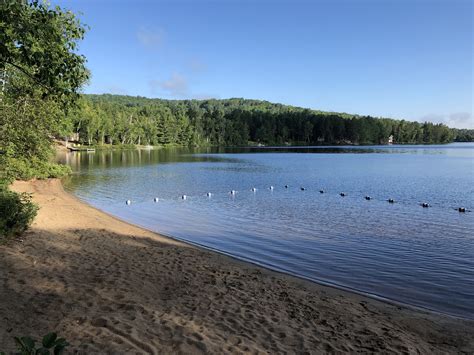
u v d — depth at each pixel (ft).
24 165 83.87
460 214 65.57
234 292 28.91
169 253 39.29
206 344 19.86
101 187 98.43
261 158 239.30
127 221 59.36
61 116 73.82
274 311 25.80
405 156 256.93
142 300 25.36
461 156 253.65
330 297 29.58
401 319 25.85
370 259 39.99
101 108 386.52
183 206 74.13
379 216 63.82
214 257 39.58
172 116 481.87
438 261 39.32
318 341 21.72
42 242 36.94
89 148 310.24
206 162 200.64
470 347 22.17
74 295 24.80
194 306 25.39
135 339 19.44
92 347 18.22
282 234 51.06
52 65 19.70
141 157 241.55
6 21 17.53
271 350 20.21
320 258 40.34
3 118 51.55
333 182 114.32
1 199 35.86
